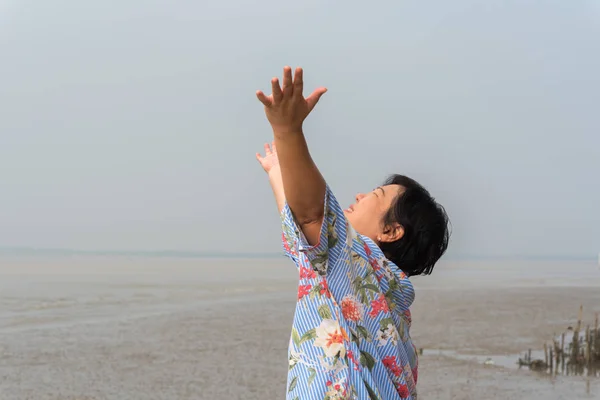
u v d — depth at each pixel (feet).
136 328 65.46
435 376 44.55
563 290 121.39
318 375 6.87
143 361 49.52
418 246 8.42
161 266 211.82
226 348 54.24
